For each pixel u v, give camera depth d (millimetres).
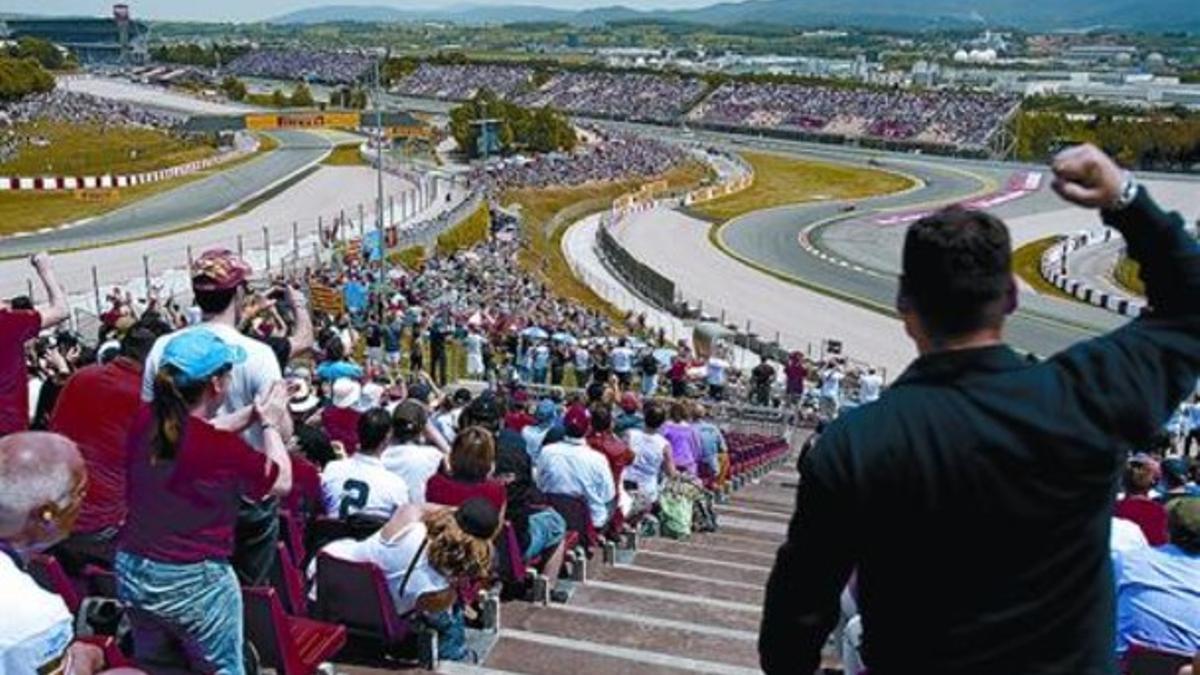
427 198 88500
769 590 3455
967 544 3111
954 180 127875
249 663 7137
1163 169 135750
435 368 33125
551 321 44312
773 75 198375
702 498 16266
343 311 38156
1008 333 58219
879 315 62719
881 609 3262
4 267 55125
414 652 8719
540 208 96312
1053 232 94688
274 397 6531
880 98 171625
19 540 4953
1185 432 28859
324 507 9320
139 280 49406
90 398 7586
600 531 12383
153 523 6133
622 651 8953
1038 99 195375
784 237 90000
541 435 13836
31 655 4754
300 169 109625
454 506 8867
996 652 3135
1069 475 3084
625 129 176750
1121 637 7164
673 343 52500
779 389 37344
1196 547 7070
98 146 119062
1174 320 3225
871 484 3160
